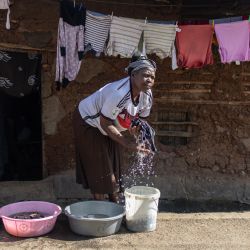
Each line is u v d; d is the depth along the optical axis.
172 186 5.21
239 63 5.06
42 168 5.41
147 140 3.87
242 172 5.43
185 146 5.49
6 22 4.71
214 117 5.42
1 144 5.62
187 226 4.23
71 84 5.25
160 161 5.41
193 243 3.80
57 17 5.08
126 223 4.07
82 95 5.29
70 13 4.33
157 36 4.49
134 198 3.93
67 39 4.38
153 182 5.22
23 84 5.09
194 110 5.43
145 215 3.97
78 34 4.38
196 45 4.48
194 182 5.26
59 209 4.05
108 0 5.09
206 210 4.86
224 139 5.44
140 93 3.77
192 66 4.54
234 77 5.34
